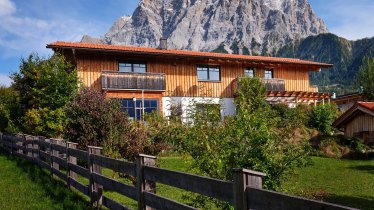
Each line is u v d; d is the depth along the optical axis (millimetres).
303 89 33781
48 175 11250
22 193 8945
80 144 12516
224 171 6969
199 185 4211
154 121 12055
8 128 21297
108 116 12766
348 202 9922
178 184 4664
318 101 33781
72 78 18938
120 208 6418
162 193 9797
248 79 21703
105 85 25672
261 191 3186
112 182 6770
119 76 26203
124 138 11805
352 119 19641
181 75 28844
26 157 15195
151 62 27969
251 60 29984
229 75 30562
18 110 19594
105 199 7148
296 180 12852
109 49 25422
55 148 10938
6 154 18188
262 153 6910
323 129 23953
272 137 7164
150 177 5387
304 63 32500
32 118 17625
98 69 26234
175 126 8531
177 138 8086
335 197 10500
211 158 7051
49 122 17578
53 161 11172
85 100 13273
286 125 8148
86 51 25438
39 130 17578
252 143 6918
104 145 11695
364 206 9508
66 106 13492
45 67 18438
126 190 6195
